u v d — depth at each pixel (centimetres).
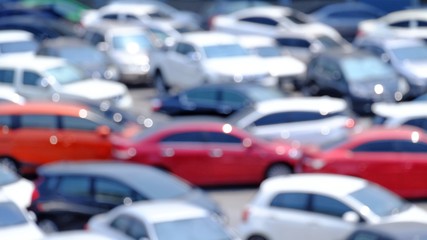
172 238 3616
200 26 10469
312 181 4156
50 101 6250
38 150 5528
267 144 5459
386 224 3500
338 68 7206
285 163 5419
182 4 11706
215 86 6525
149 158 5384
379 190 4169
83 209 4341
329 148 5175
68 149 5512
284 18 9525
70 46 7975
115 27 8756
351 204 3981
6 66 6988
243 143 5428
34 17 10150
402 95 7131
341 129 5894
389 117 5722
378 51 7819
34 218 4384
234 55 7619
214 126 5462
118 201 4309
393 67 7575
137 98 8031
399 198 4612
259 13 9625
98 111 5884
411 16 9038
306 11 11356
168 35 9544
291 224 4038
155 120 6469
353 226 3912
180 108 6556
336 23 10288
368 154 5078
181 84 7812
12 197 4300
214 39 7719
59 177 4422
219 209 4481
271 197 4128
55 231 4356
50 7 10625
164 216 3709
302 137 5847
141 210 3784
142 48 8412
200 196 4466
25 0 11175
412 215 4022
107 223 3869
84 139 5519
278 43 8812
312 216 4016
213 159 5406
